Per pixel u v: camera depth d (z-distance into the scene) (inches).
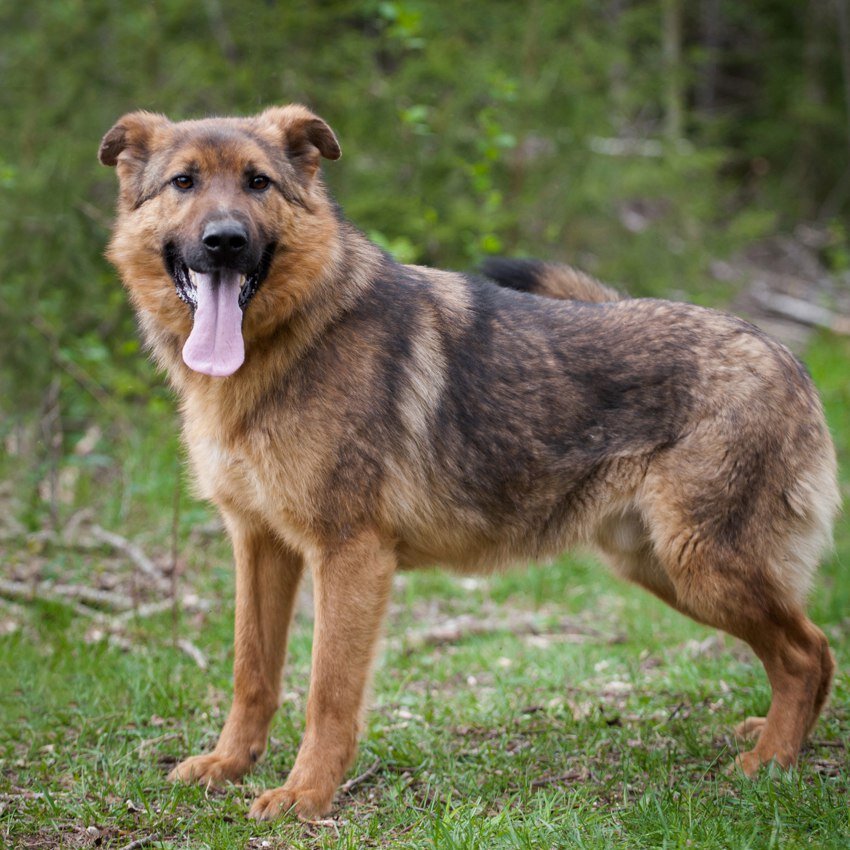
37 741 235.1
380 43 523.5
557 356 228.5
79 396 434.6
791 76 1032.8
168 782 214.8
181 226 212.5
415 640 313.7
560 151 559.5
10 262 417.7
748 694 259.3
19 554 354.0
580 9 565.3
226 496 222.2
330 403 210.1
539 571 370.9
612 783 211.3
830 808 190.5
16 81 466.3
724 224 754.2
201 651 297.1
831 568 364.8
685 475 221.8
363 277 221.9
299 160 225.8
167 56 474.9
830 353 669.9
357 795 214.8
